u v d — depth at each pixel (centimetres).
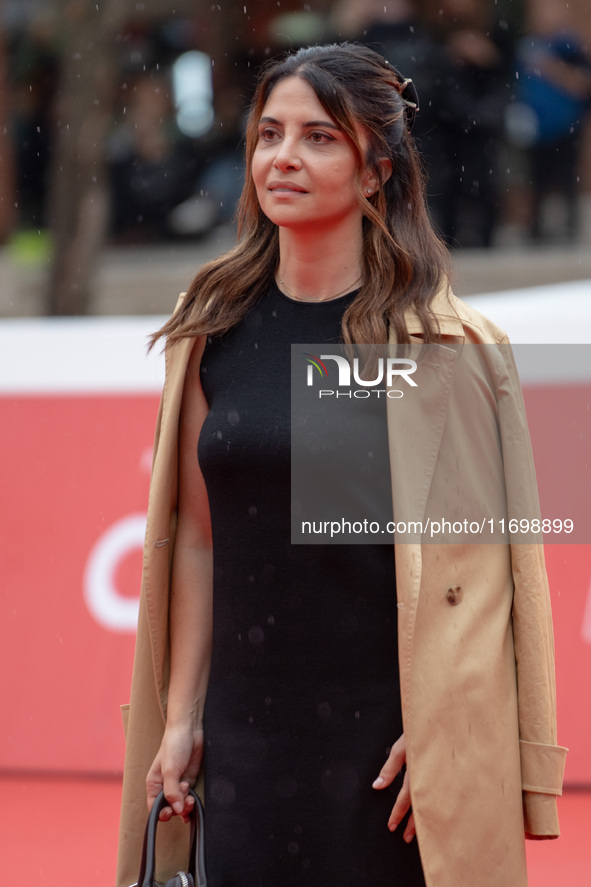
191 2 3903
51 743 1570
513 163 3306
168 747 844
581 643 1480
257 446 808
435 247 852
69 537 1633
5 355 1717
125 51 3875
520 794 812
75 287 3678
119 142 3841
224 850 809
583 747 1457
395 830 798
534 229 3450
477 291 3209
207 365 859
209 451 822
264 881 798
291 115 811
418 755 778
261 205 833
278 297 855
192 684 862
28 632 1608
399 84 847
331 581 805
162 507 858
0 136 4172
